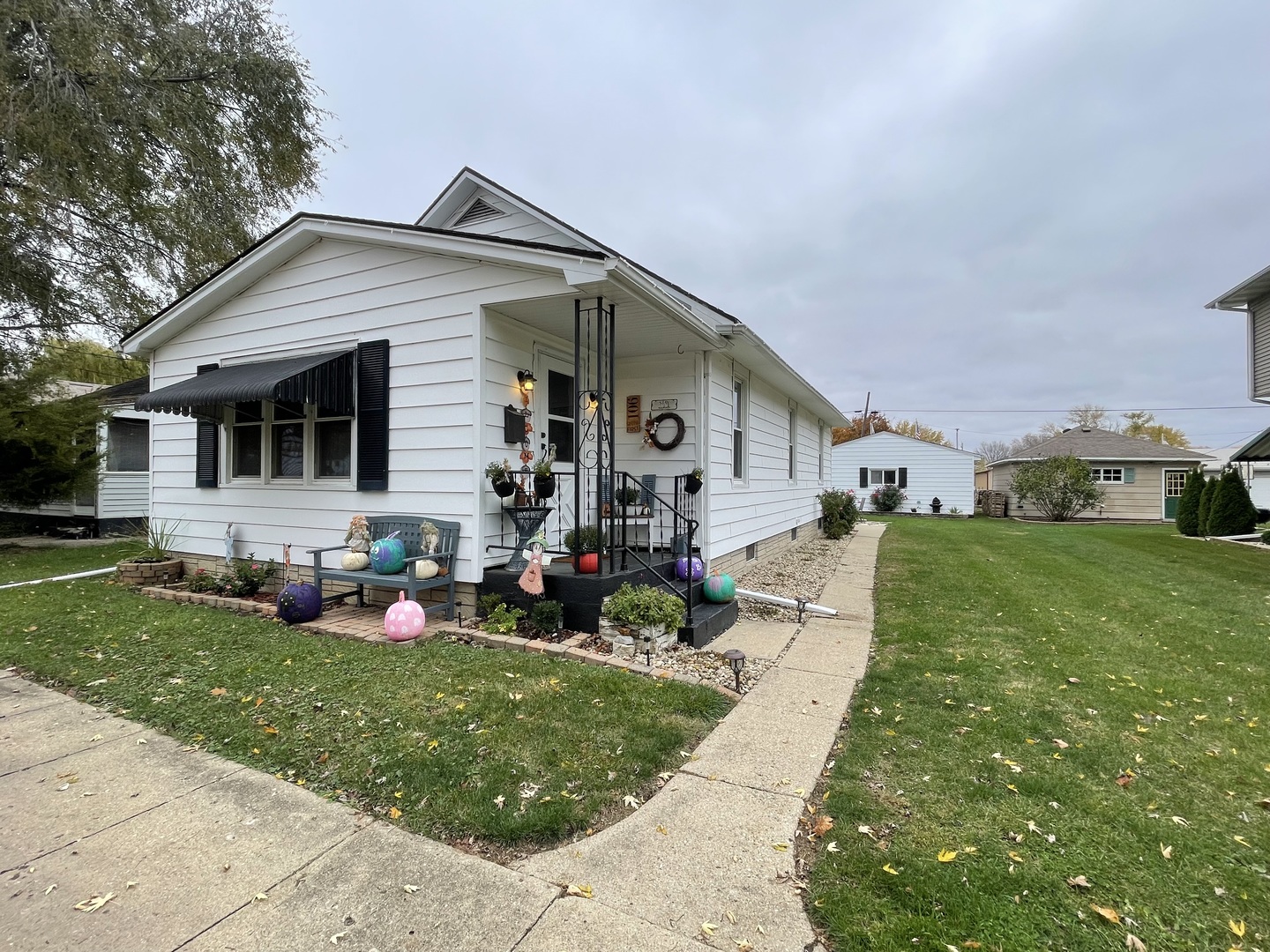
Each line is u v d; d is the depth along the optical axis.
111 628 5.09
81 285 12.53
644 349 6.89
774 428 10.56
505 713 3.35
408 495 5.62
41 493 11.75
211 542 7.12
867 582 8.44
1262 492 21.38
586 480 6.85
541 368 6.19
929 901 1.96
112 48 9.98
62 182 10.16
